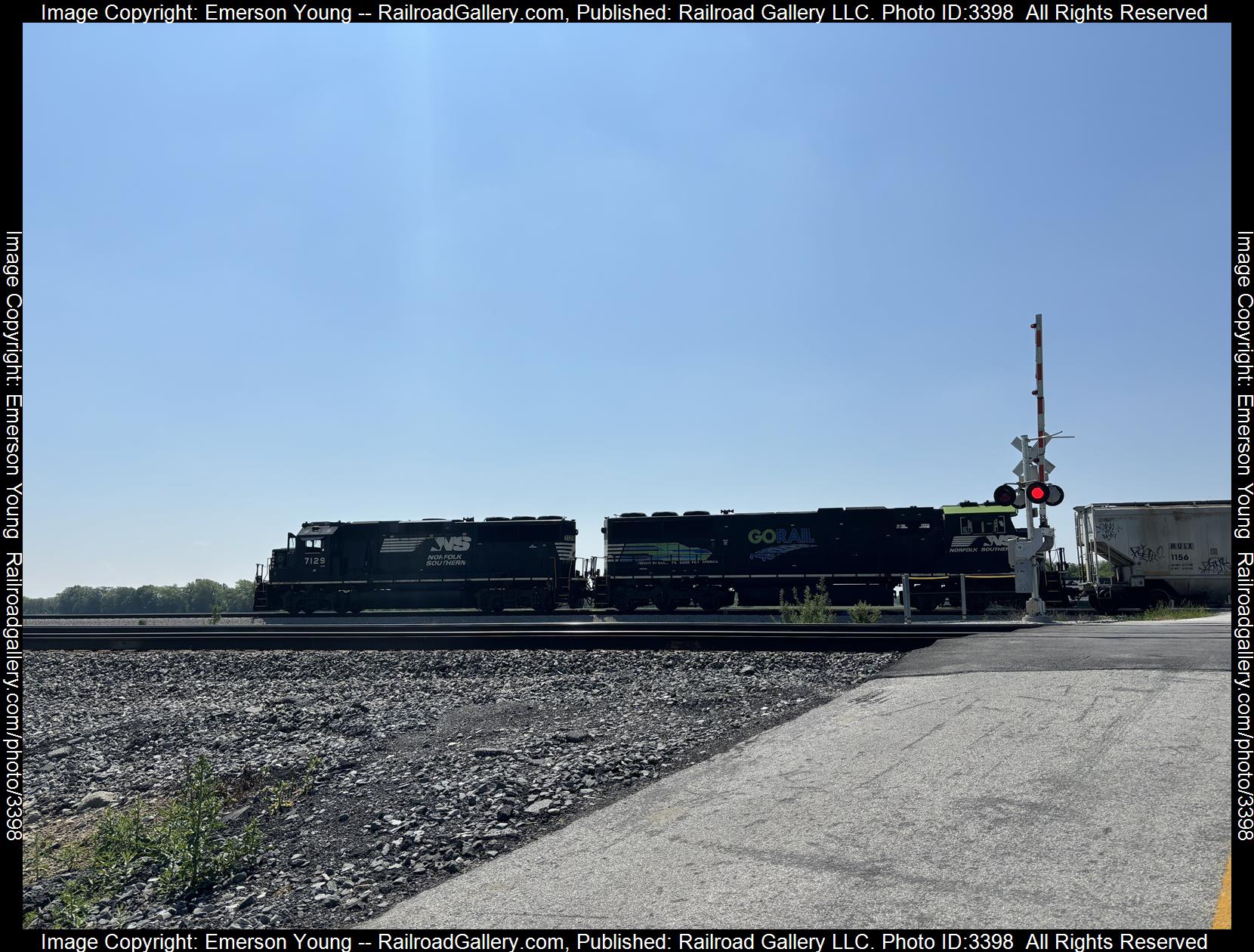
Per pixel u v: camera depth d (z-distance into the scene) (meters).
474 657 13.98
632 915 3.86
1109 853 3.94
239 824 6.92
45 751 10.28
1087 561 26.17
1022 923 3.42
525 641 14.74
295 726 10.36
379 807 6.64
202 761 7.28
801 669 11.59
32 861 6.80
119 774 9.23
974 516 26.67
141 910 5.48
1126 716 6.13
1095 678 7.41
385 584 30.05
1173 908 3.42
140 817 6.83
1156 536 25.00
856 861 4.13
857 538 27.34
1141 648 9.28
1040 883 3.72
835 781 5.34
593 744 7.76
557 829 5.43
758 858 4.29
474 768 7.25
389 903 4.83
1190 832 4.09
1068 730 5.91
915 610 26.73
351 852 5.82
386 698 11.41
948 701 7.10
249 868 5.91
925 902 3.66
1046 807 4.55
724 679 10.87
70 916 5.38
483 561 29.78
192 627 19.95
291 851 6.09
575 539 30.12
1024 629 13.66
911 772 5.35
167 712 11.72
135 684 13.99
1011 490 19.81
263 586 30.59
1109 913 3.44
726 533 28.44
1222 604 24.41
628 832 4.91
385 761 8.12
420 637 15.26
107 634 17.12
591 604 29.53
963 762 5.45
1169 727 5.77
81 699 13.19
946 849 4.15
